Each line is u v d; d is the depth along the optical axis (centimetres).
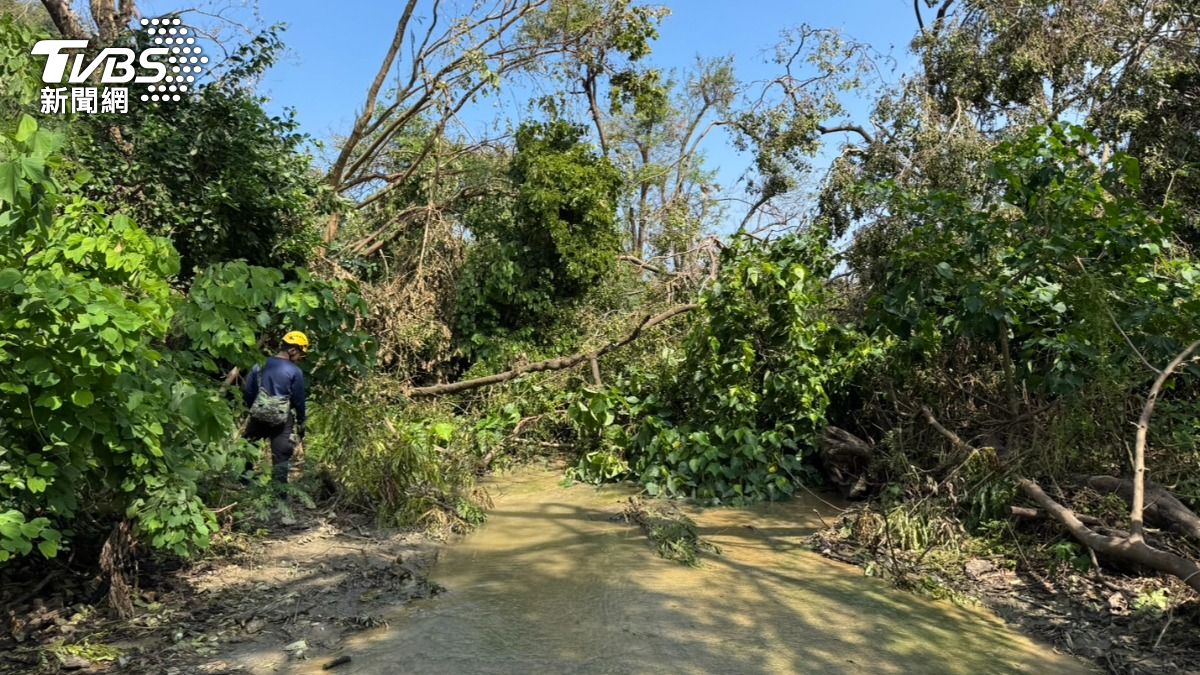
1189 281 569
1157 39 951
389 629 411
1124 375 549
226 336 424
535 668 364
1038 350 642
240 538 536
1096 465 583
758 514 687
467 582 493
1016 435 642
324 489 673
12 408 347
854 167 1112
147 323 372
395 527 611
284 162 1013
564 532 621
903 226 915
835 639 410
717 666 372
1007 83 1074
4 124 619
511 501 732
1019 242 612
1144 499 511
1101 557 501
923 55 1156
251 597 446
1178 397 626
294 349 652
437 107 1341
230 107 945
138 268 401
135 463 386
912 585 492
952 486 604
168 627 399
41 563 442
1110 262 570
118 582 411
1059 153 571
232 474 553
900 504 618
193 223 930
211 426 384
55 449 366
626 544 585
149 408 373
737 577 508
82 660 353
